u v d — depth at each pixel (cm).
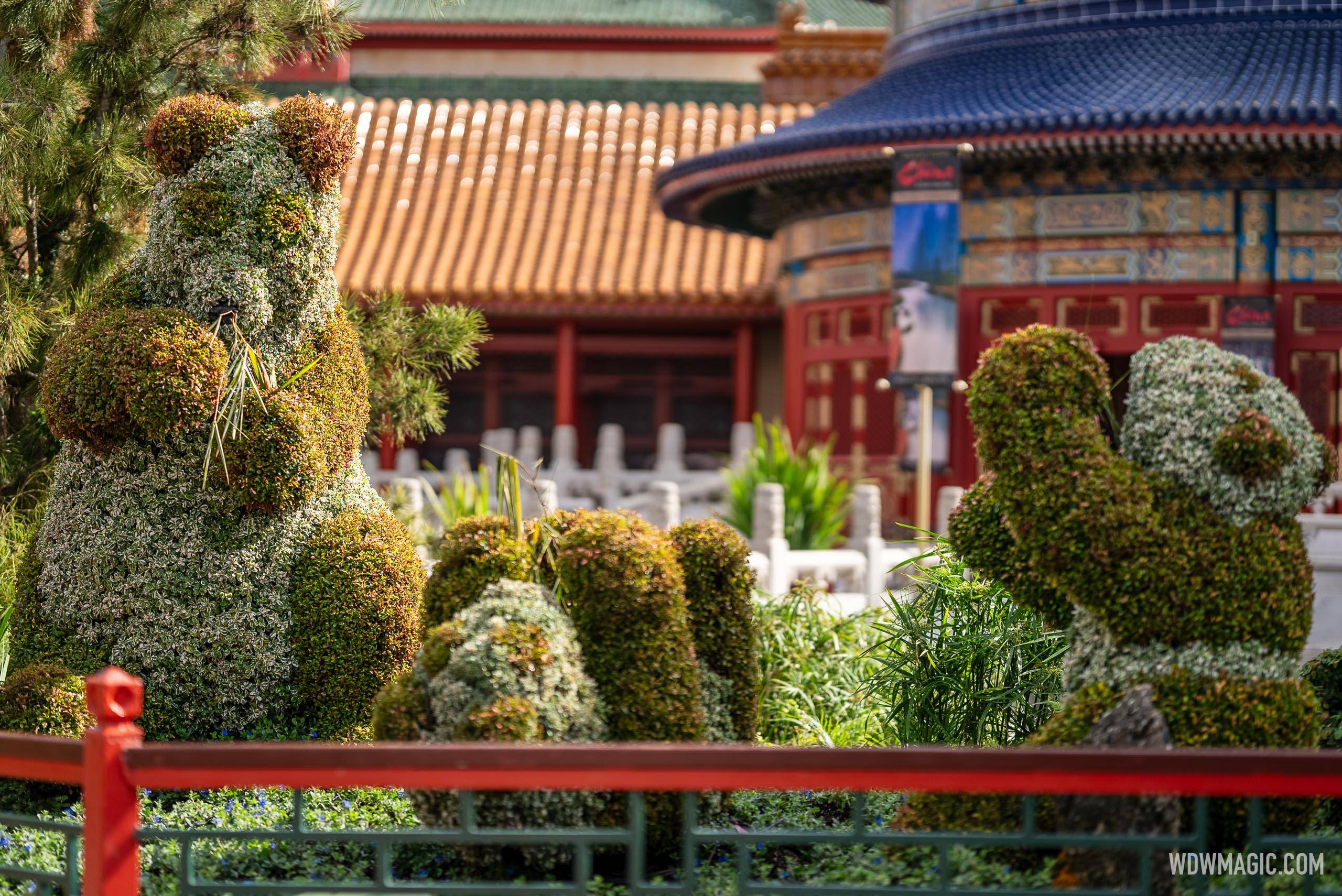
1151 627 664
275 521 866
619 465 2303
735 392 2823
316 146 863
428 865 711
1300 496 680
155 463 852
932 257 2014
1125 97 1925
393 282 2519
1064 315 2148
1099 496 664
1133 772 562
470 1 3102
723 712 762
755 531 1488
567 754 571
